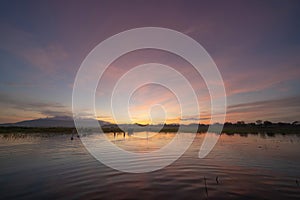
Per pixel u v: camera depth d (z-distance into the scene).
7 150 23.41
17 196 8.82
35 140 35.38
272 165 15.05
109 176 12.23
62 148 25.25
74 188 9.91
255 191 9.30
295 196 8.61
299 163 15.65
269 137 43.22
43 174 12.71
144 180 11.33
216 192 9.18
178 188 9.82
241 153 21.06
